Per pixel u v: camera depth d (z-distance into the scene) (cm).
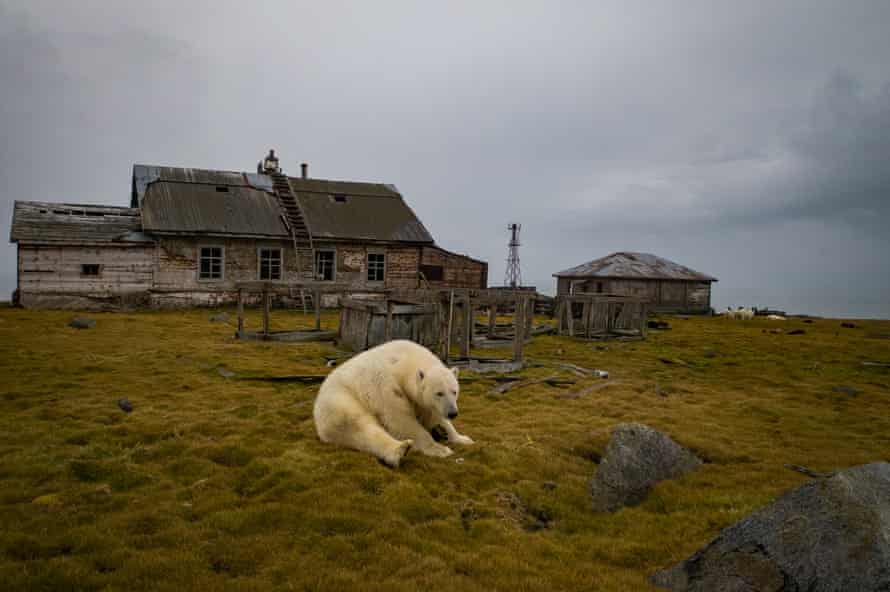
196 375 1053
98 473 537
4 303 2459
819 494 369
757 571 352
